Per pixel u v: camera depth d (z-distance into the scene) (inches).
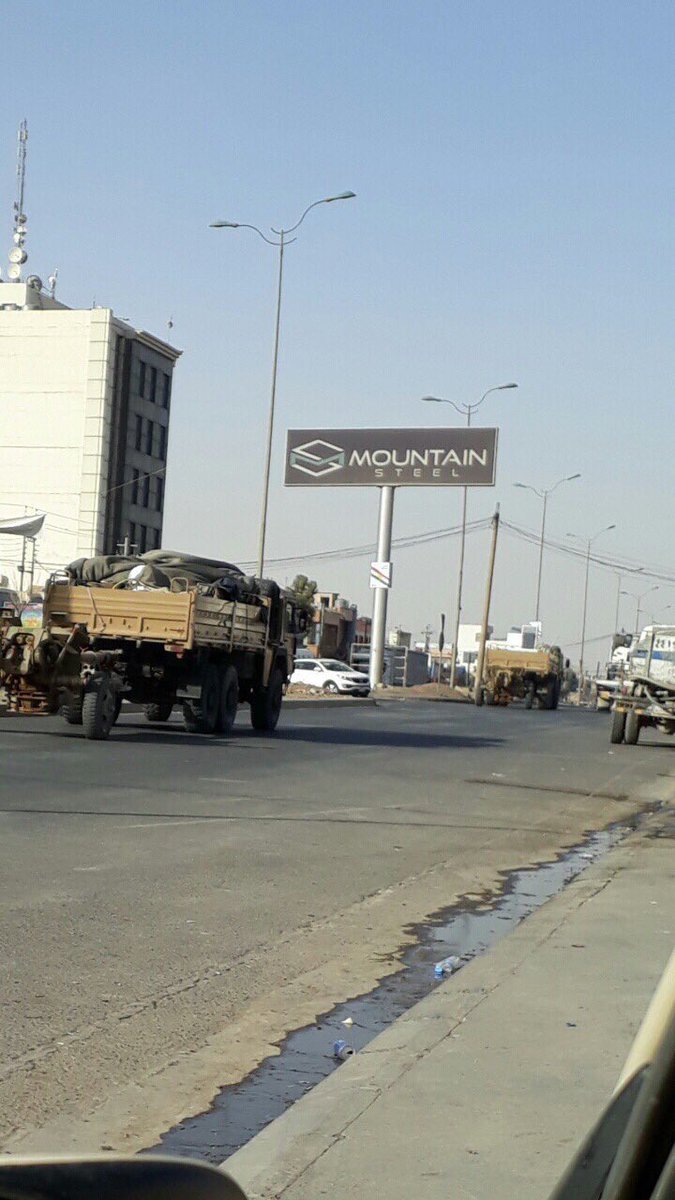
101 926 329.7
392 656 4138.8
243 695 1114.7
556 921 343.3
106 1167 57.4
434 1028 233.1
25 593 2420.0
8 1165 56.9
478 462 2859.3
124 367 3710.6
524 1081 201.8
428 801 659.4
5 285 3816.4
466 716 1818.4
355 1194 157.2
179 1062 226.4
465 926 363.9
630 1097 61.8
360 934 345.1
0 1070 215.3
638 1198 59.6
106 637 936.3
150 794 603.2
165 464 3964.1
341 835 519.5
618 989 264.1
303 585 4694.9
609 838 572.4
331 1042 243.4
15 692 870.4
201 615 941.8
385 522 2898.6
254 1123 196.2
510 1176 162.7
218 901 372.5
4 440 3683.6
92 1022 247.4
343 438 2945.4
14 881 378.9
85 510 3636.8
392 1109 188.1
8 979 273.4
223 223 1964.8
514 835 559.2
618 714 1306.6
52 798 566.9
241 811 567.5
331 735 1137.4
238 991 278.4
